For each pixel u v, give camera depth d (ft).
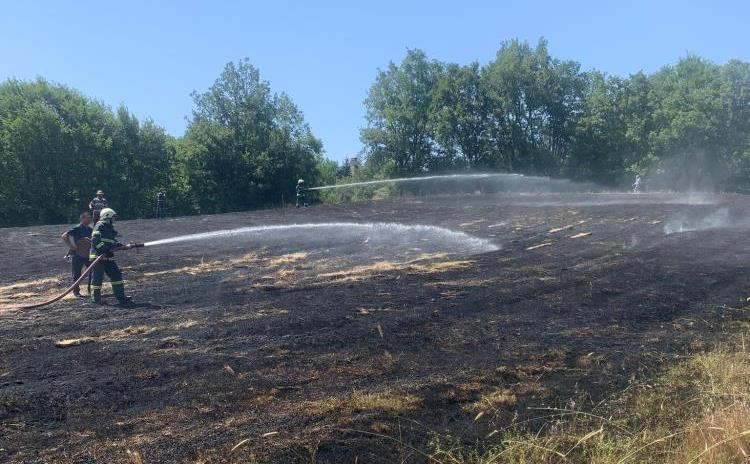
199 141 173.58
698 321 26.66
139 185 162.30
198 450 14.30
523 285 34.12
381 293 32.58
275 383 18.86
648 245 48.60
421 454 14.51
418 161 204.64
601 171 191.42
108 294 34.37
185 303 31.24
